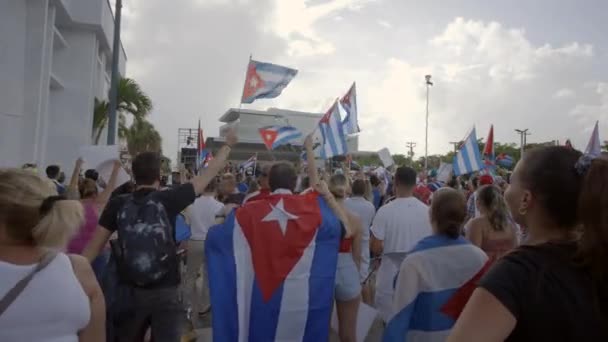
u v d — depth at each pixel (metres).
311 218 3.74
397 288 3.20
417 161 66.12
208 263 3.67
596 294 1.39
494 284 1.42
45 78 17.42
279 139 7.94
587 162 1.49
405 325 3.11
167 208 3.42
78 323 1.98
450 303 3.07
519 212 1.64
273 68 5.36
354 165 19.14
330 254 3.77
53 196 2.04
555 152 1.58
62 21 21.86
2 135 14.98
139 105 27.28
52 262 1.96
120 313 3.33
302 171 10.93
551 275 1.42
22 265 1.93
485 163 14.56
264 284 3.62
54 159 22.30
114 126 13.86
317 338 3.66
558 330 1.37
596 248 1.39
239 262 3.65
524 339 1.40
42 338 1.87
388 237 4.93
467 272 3.08
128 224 3.34
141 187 3.54
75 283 1.99
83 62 22.95
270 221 3.70
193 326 6.15
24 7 15.93
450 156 51.00
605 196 1.38
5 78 15.12
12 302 1.83
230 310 3.57
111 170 5.42
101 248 3.51
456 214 3.17
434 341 3.08
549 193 1.53
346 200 6.13
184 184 3.55
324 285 3.70
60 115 22.55
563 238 1.54
